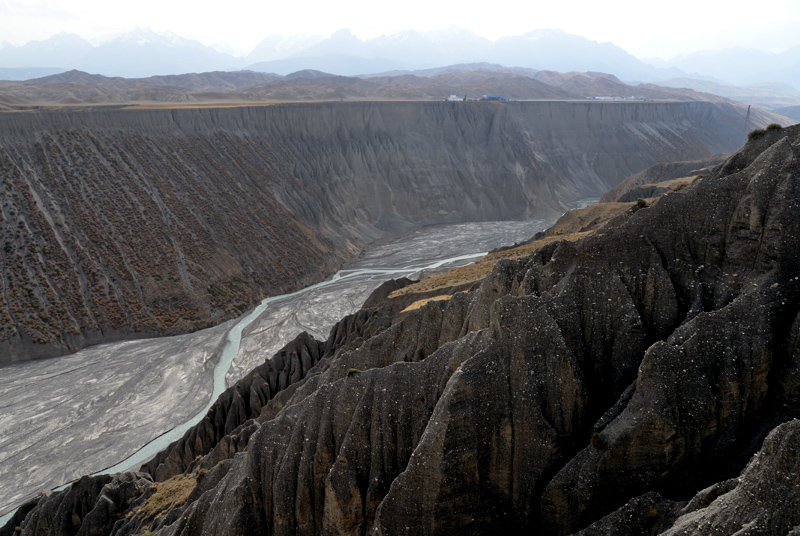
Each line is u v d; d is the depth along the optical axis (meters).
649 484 19.92
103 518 39.94
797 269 21.45
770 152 24.09
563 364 22.39
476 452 22.23
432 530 22.09
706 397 19.94
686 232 24.75
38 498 46.53
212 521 30.62
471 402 22.41
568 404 22.23
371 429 25.98
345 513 25.52
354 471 25.69
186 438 50.69
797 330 19.77
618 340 23.67
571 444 22.25
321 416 28.20
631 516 18.58
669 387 19.98
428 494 22.30
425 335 33.69
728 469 19.81
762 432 20.05
